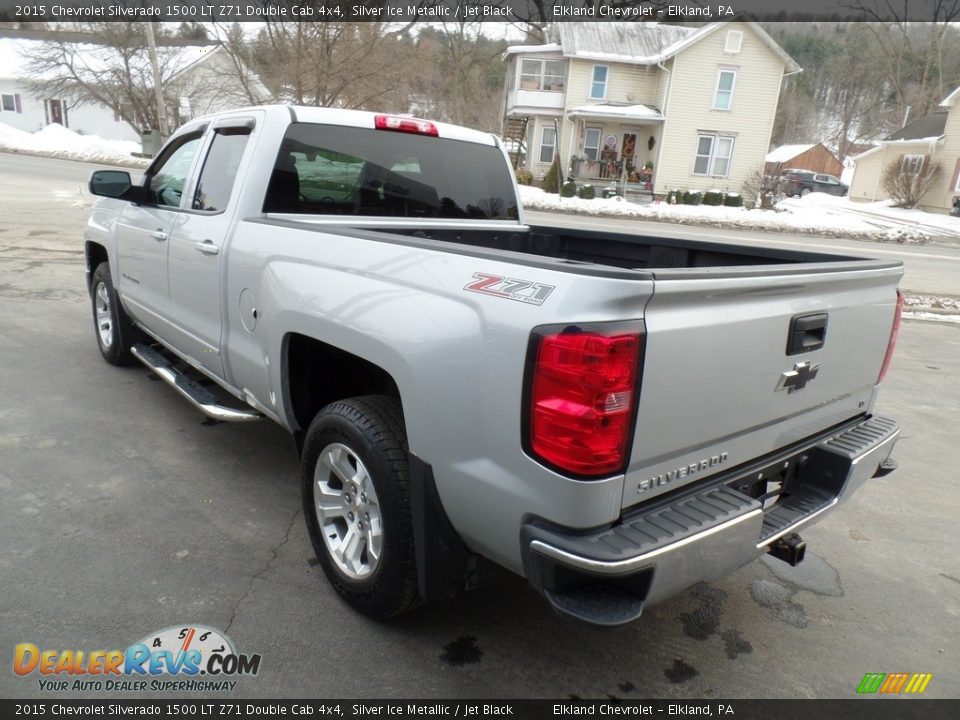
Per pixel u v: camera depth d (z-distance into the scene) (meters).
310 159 3.41
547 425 1.89
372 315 2.39
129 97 33.25
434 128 3.85
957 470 4.60
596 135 31.38
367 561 2.65
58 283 7.94
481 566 2.46
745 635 2.82
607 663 2.59
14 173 20.48
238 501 3.52
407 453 2.42
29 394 4.70
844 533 3.72
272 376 3.01
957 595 3.20
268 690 2.35
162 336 4.28
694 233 20.44
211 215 3.49
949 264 16.67
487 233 4.09
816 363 2.50
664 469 2.09
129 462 3.85
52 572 2.84
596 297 1.83
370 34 26.58
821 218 26.27
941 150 33.91
